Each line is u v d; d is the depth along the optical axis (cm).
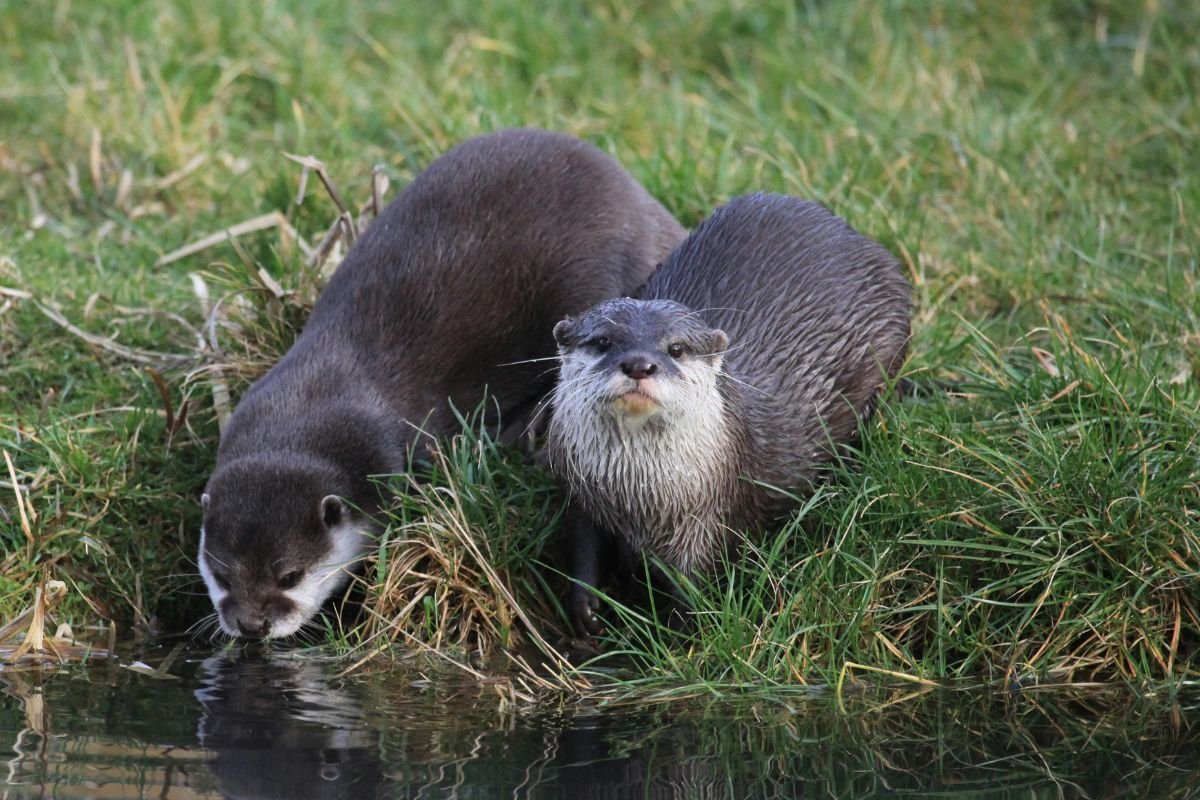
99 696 1479
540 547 1708
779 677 1516
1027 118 2700
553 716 1414
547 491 1775
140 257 2386
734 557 1669
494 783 1232
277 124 2728
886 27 3055
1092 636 1556
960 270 2259
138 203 2559
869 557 1611
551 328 1980
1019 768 1287
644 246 2050
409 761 1286
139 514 1838
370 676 1555
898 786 1241
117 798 1188
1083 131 2723
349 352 1883
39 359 2052
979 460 1681
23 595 1714
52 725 1378
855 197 2447
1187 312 2036
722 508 1636
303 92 2797
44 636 1645
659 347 1575
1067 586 1565
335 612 1762
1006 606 1576
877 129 2642
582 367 1603
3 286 2156
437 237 1958
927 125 2691
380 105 2738
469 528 1684
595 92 2875
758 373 1731
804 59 2947
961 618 1570
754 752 1318
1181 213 2367
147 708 1439
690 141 2620
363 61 2992
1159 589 1562
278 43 2895
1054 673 1530
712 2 3134
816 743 1344
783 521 1722
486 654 1627
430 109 2680
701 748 1325
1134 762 1304
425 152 2561
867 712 1428
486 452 1808
